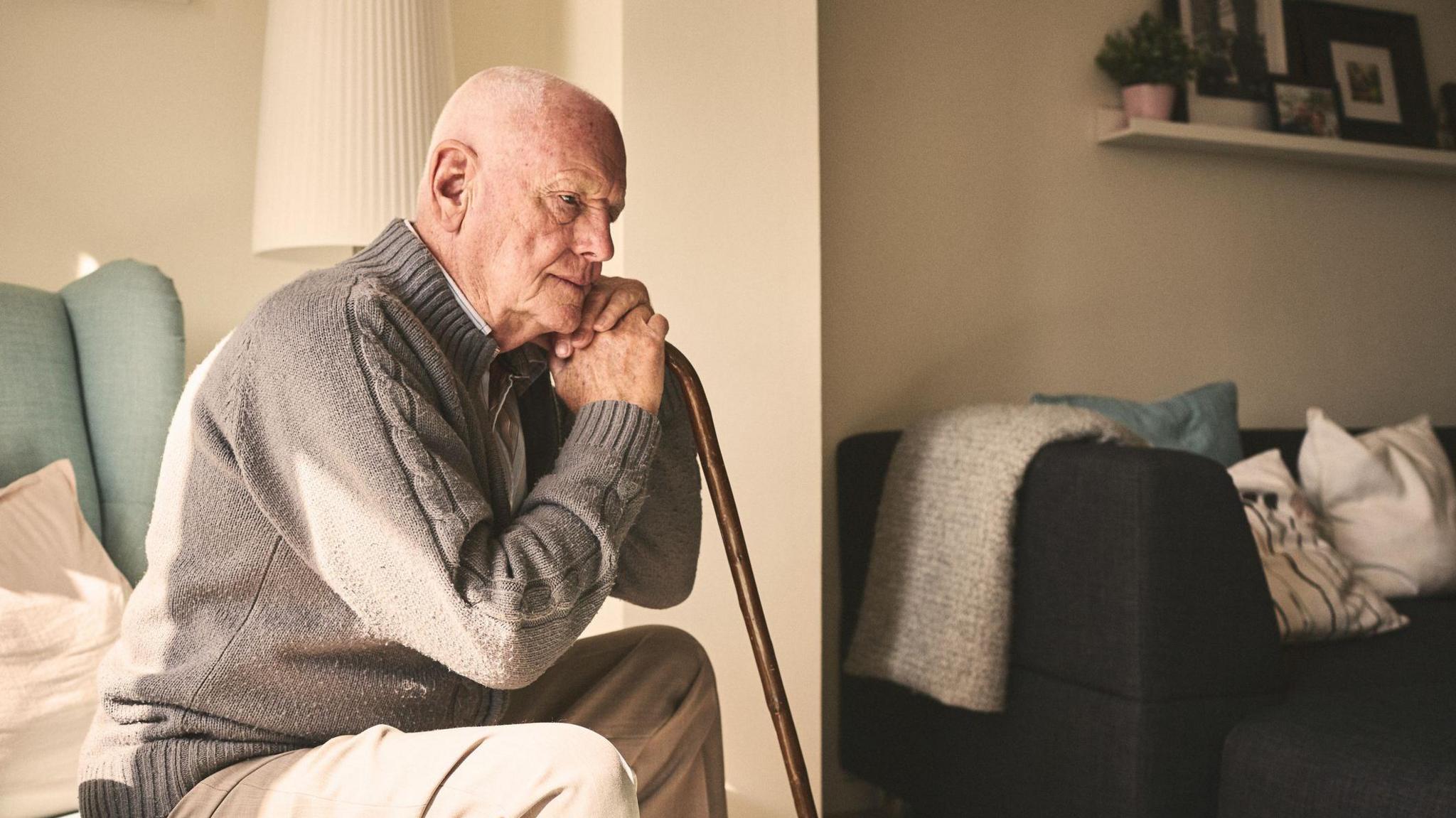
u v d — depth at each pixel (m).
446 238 1.23
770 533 2.01
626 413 1.25
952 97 2.74
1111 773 1.76
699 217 1.95
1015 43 2.82
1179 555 1.75
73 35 2.07
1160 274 3.02
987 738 2.04
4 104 2.03
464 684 1.24
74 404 1.68
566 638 1.12
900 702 2.30
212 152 2.16
